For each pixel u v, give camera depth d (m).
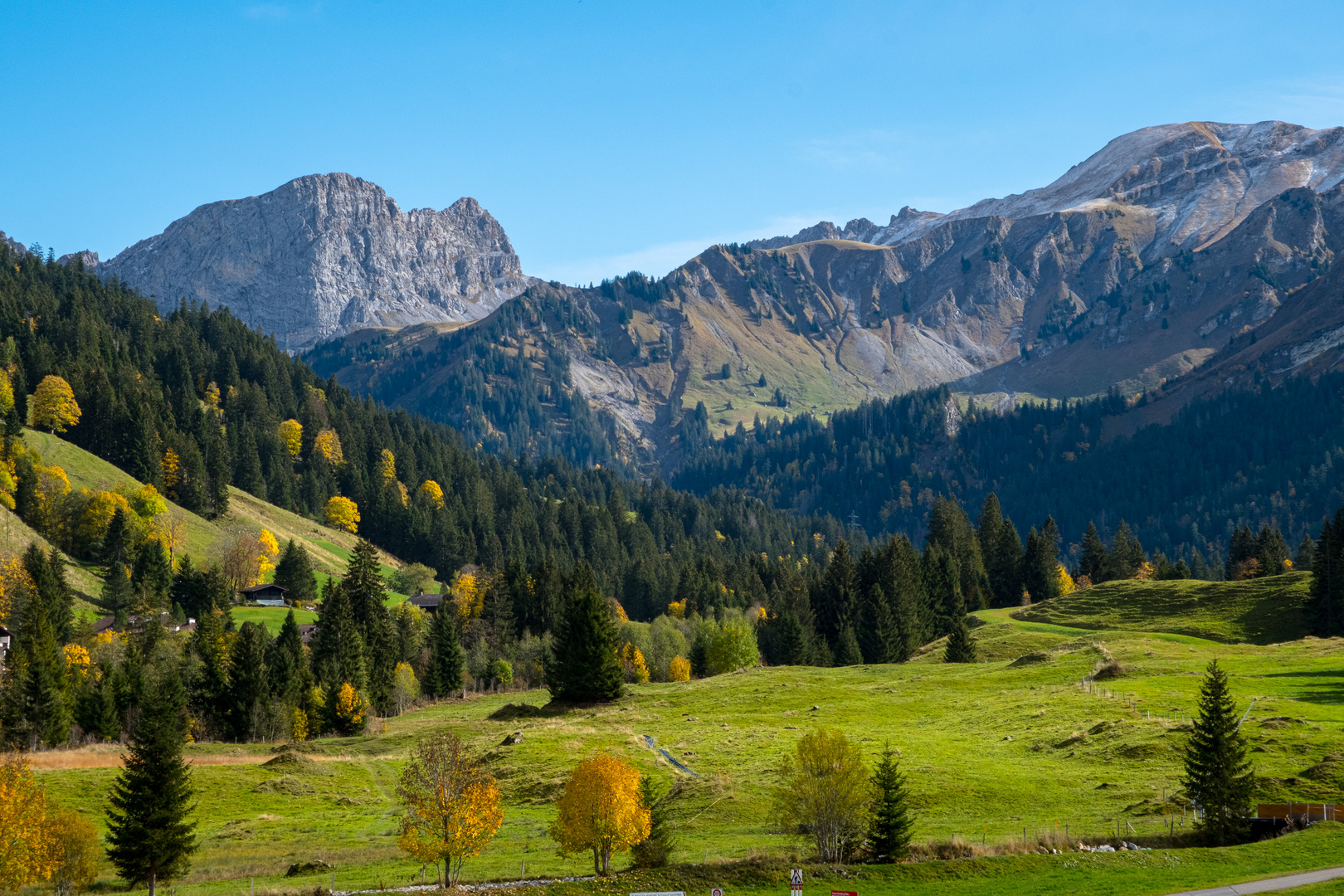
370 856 61.28
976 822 60.03
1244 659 107.81
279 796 82.31
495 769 85.31
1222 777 53.47
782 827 62.44
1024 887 46.19
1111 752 73.31
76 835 54.91
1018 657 125.06
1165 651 115.12
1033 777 69.75
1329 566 130.25
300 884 53.78
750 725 96.38
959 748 80.00
